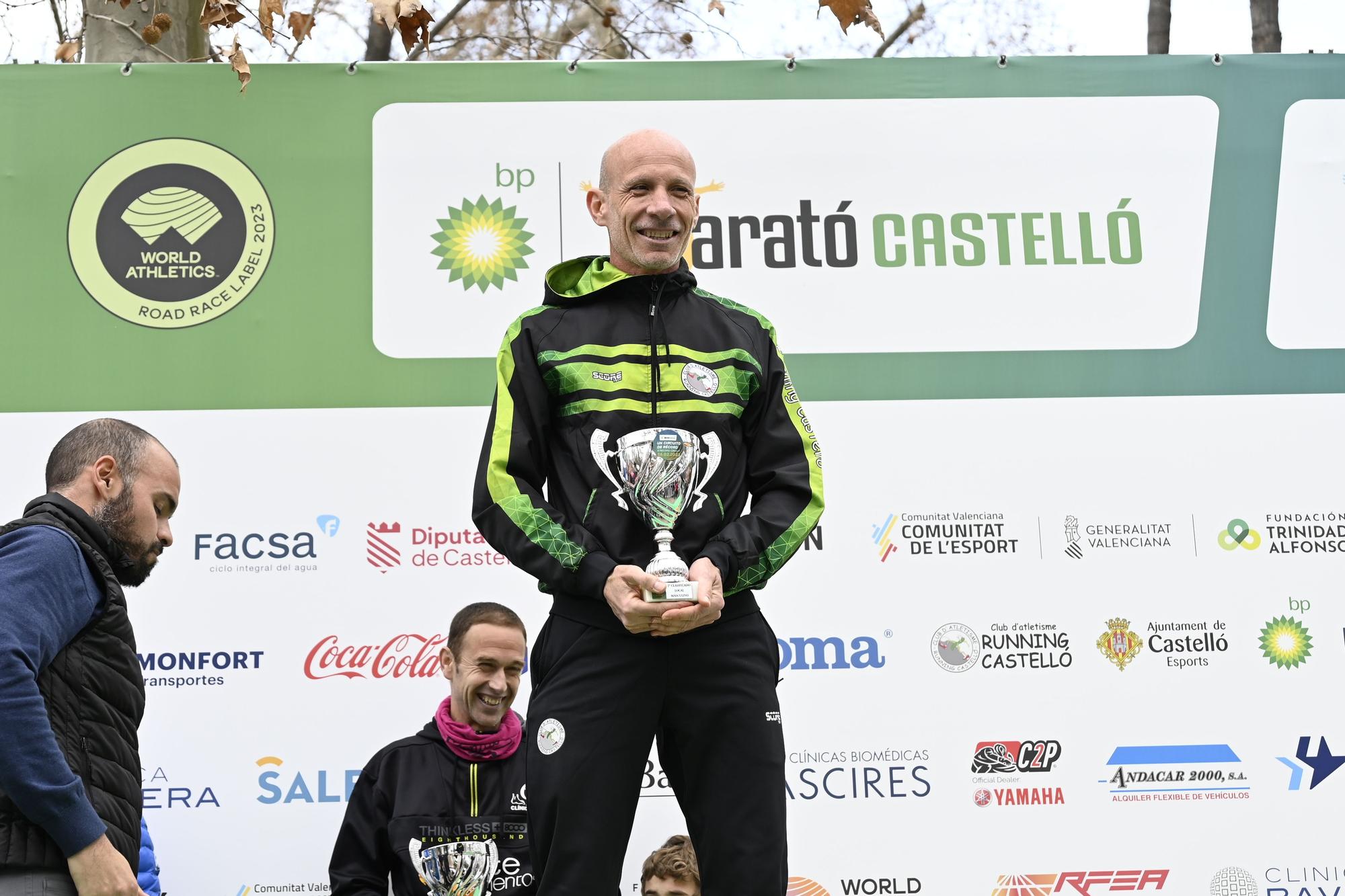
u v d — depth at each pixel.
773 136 3.72
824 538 3.51
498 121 3.70
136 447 2.46
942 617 3.47
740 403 2.30
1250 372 3.65
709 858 2.13
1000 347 3.64
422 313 3.60
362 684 3.38
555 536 2.14
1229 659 3.46
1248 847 3.35
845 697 3.42
